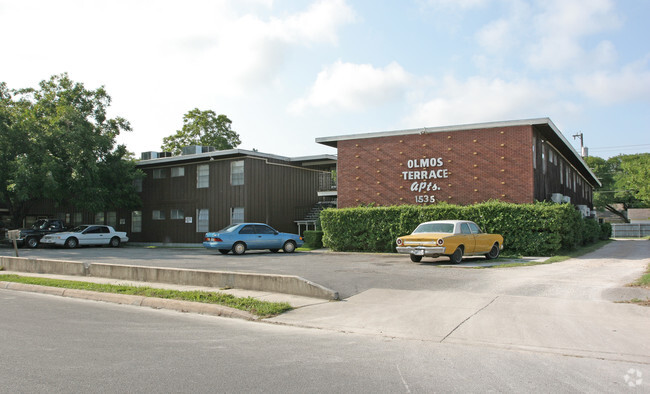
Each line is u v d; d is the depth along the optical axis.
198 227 32.22
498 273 13.79
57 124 31.22
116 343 7.08
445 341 7.16
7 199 31.72
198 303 9.95
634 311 8.54
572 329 7.50
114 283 13.32
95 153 32.47
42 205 40.75
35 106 32.59
